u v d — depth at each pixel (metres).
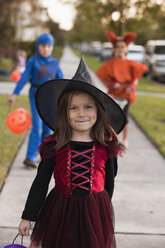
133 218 3.78
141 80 19.58
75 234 2.20
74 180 2.25
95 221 2.23
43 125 5.16
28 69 4.88
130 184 4.76
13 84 14.65
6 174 4.87
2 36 18.19
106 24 18.25
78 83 2.17
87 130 2.31
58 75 5.00
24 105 10.02
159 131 7.70
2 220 3.59
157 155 6.14
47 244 2.25
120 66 6.14
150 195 4.42
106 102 2.28
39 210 2.31
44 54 4.86
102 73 6.12
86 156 2.27
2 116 8.36
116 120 2.38
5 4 16.83
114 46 6.27
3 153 5.64
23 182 4.61
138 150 6.39
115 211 3.93
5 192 4.28
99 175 2.30
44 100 2.38
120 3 16.45
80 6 17.12
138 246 3.23
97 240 2.20
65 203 2.25
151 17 16.69
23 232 2.29
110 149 2.33
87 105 2.24
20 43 18.86
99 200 2.29
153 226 3.62
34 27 19.34
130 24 17.47
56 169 2.30
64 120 2.29
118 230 3.50
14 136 6.77
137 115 9.53
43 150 2.30
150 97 13.38
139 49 24.31
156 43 21.06
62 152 2.27
